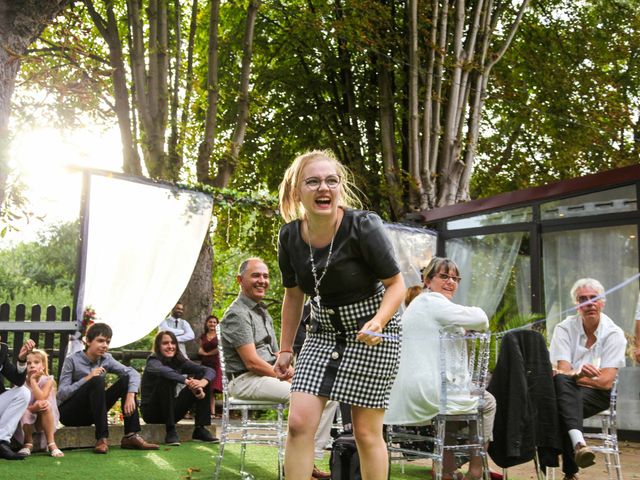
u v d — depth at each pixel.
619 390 8.93
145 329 9.20
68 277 26.36
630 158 16.06
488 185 17.38
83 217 8.94
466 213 11.16
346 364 3.00
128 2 12.24
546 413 4.74
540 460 4.79
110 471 5.41
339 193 3.05
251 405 5.15
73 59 7.80
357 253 3.00
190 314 11.86
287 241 3.15
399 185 14.02
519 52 17.17
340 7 15.55
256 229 13.93
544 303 9.95
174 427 7.27
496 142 17.42
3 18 7.06
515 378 4.68
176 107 12.57
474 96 14.09
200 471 5.59
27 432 6.23
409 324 4.75
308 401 2.98
